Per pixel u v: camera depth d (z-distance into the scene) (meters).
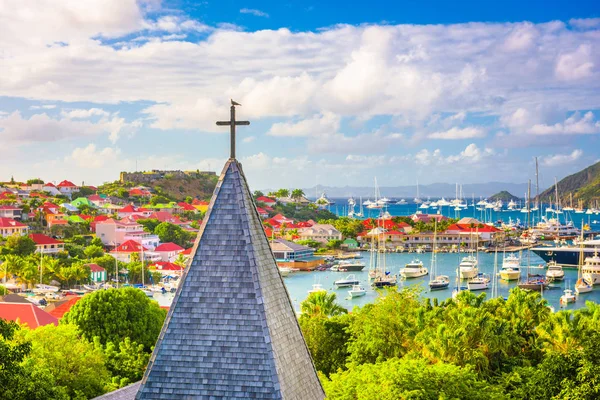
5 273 194.62
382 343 83.38
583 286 192.12
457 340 76.19
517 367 75.31
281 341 28.72
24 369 48.00
